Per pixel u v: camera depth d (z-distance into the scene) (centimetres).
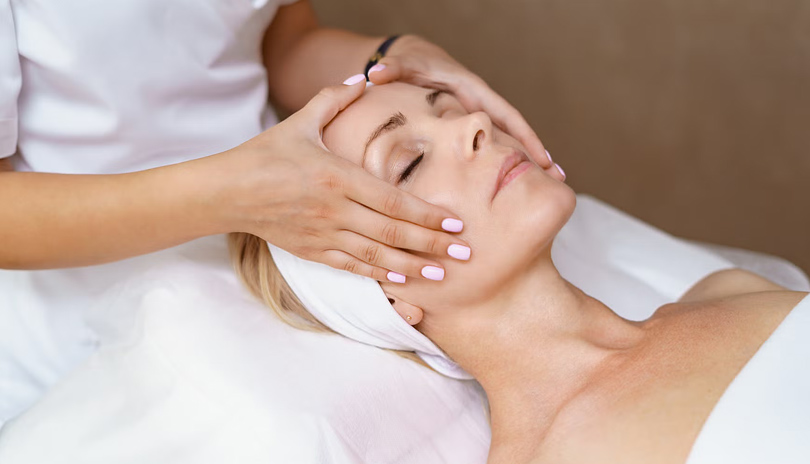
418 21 301
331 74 158
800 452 96
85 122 126
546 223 112
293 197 106
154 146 133
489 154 115
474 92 136
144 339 126
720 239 265
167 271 131
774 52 283
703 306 126
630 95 290
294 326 129
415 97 124
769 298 124
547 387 119
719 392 107
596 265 158
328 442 114
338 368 124
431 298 119
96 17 120
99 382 125
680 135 283
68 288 134
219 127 138
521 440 118
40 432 120
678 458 102
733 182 275
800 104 278
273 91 167
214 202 108
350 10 301
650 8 293
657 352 117
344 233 110
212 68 135
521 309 120
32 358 136
